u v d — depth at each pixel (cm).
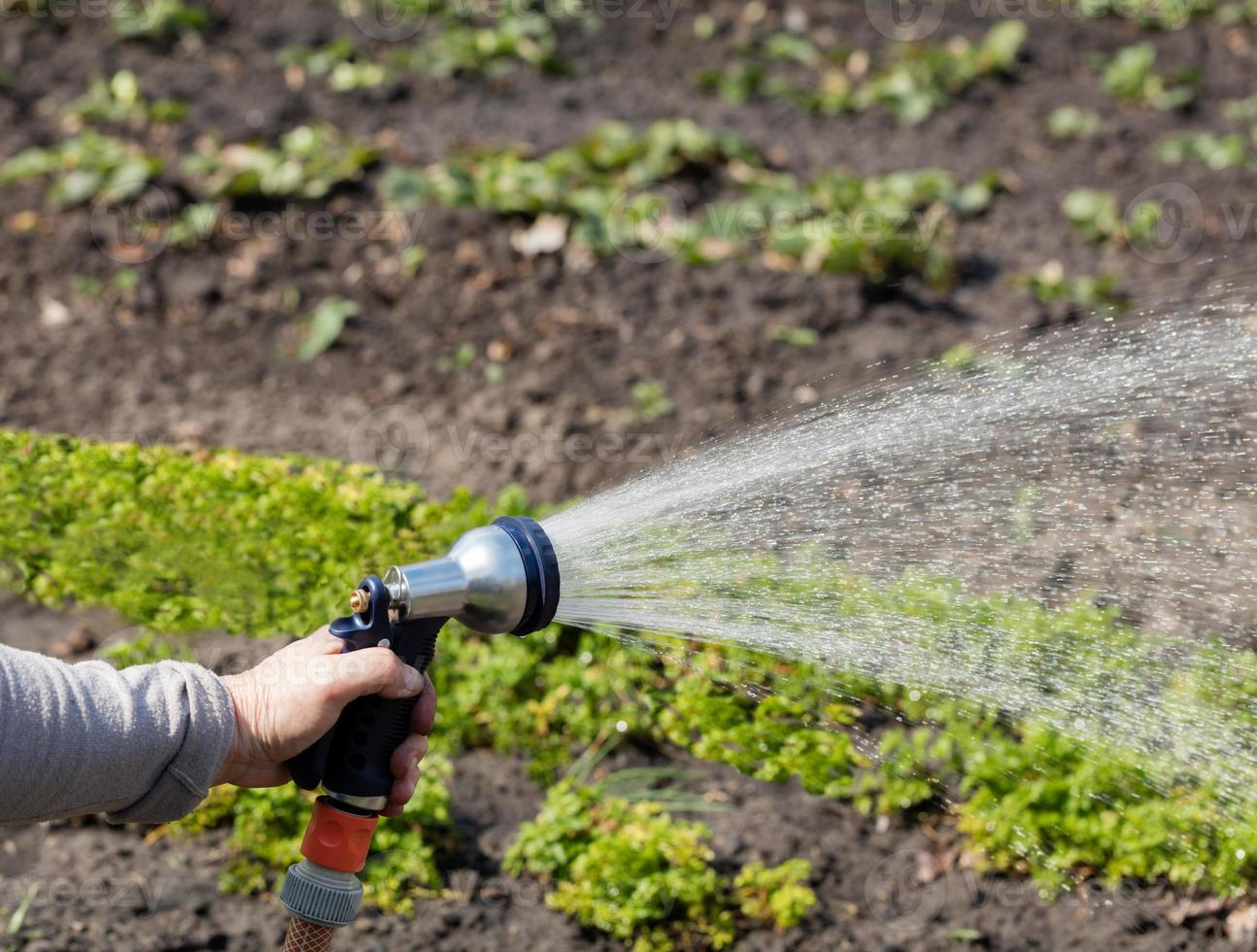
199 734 312
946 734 605
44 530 708
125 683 311
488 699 686
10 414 934
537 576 335
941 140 1392
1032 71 1541
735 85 1463
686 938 579
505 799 653
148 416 943
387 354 1032
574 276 1128
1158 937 570
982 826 600
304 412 959
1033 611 567
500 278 1121
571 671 690
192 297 1084
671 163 1279
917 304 1108
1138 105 1470
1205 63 1565
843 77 1503
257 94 1366
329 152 1257
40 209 1166
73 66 1392
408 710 348
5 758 289
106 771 302
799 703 627
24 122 1290
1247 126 1428
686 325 1070
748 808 647
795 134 1393
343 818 346
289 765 343
